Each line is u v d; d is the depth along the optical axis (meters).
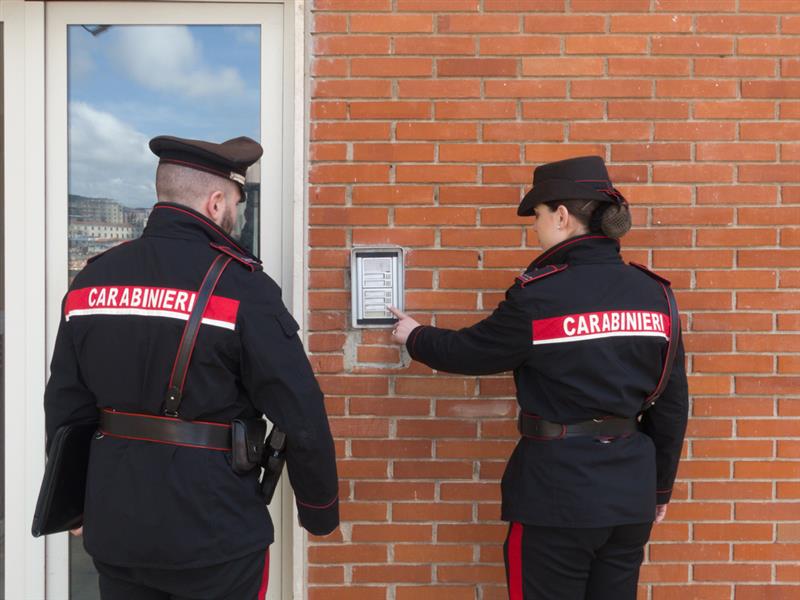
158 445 1.67
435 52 2.48
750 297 2.52
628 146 2.50
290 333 1.76
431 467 2.52
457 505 2.53
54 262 2.67
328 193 2.49
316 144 2.49
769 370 2.53
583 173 1.99
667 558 2.54
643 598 2.55
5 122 2.62
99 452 1.72
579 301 1.89
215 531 1.66
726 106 2.50
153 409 1.67
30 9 2.61
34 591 2.67
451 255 2.50
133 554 1.64
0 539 2.67
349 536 2.52
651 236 2.52
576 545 1.87
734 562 2.54
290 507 2.64
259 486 1.81
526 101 2.49
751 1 2.50
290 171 2.64
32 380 2.65
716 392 2.53
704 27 2.50
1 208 2.65
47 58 2.64
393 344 2.51
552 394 1.92
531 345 1.91
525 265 2.50
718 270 2.52
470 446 2.52
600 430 1.91
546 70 2.49
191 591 1.68
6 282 2.64
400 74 2.48
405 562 2.53
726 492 2.54
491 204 2.50
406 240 2.50
